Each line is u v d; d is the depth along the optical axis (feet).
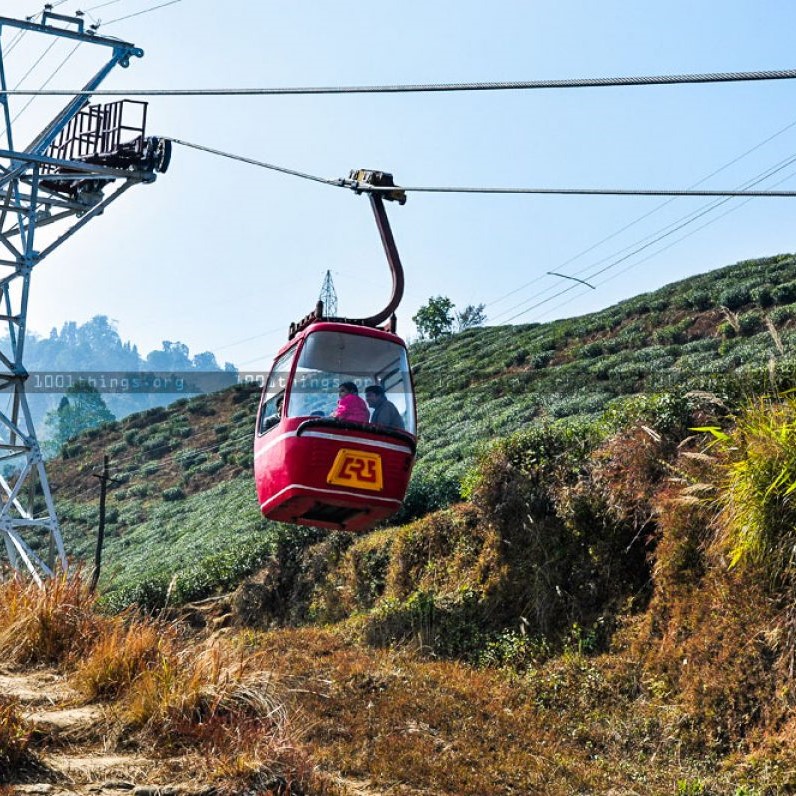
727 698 40.32
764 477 42.01
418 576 66.74
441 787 34.30
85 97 101.24
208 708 30.53
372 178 59.06
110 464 238.48
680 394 56.70
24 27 94.63
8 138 93.35
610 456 57.52
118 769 26.81
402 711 42.22
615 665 47.01
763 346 118.83
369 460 54.54
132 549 158.92
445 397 176.45
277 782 27.86
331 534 85.10
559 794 35.01
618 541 53.78
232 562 95.25
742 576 43.68
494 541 60.70
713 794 35.83
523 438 63.98
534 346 186.39
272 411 58.80
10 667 34.22
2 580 39.19
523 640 52.85
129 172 97.45
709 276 191.21
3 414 92.53
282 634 63.16
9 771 25.50
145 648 33.55
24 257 94.73
